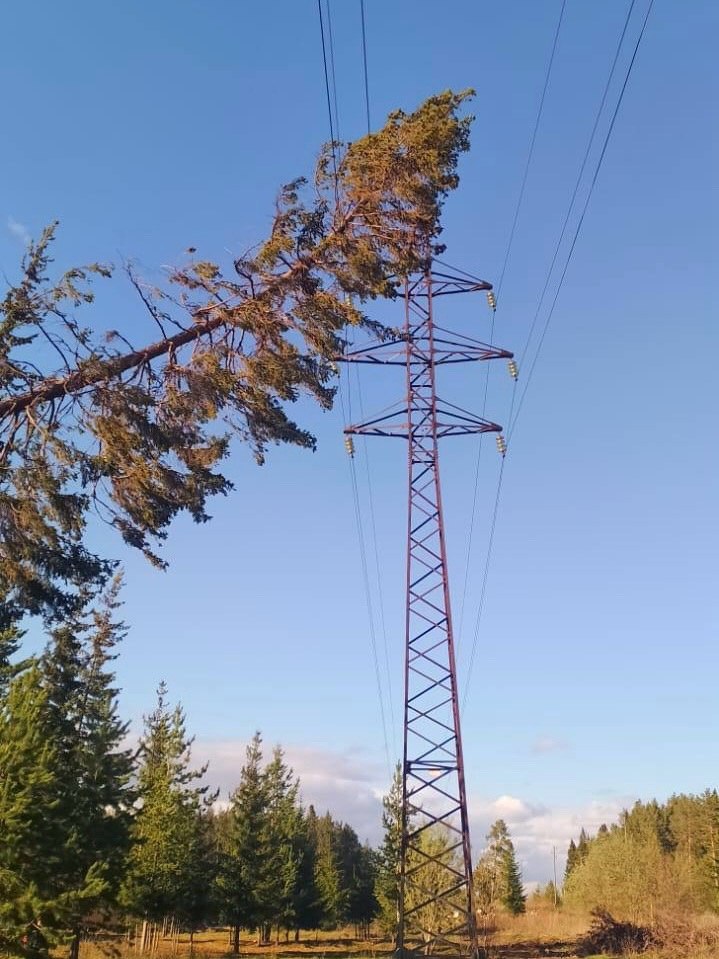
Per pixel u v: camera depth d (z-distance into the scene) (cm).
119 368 1708
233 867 5241
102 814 2816
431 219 1697
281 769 7081
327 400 1805
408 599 2670
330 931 9012
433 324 2967
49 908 1758
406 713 2548
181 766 4275
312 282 1681
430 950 2667
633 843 5572
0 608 2012
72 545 1975
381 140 1639
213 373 1672
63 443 1717
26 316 1761
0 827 1781
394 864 5678
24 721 1953
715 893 5359
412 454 2850
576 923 5128
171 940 5581
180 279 1662
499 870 6394
